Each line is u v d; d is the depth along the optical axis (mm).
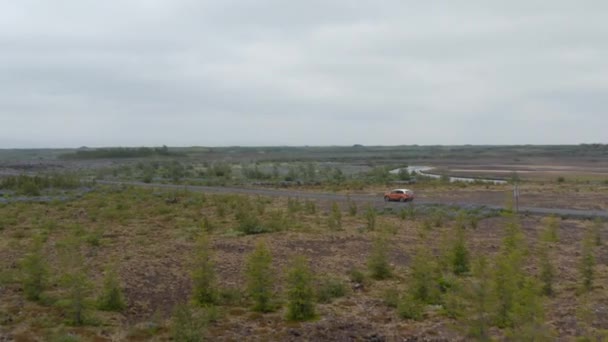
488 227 35781
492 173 105250
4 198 52094
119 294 16891
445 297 17297
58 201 48656
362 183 75938
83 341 13461
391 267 22891
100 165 140250
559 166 129375
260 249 17312
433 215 40031
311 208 43719
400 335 14352
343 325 15203
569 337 14000
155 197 53438
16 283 19438
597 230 30250
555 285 19750
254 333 14531
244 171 95875
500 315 13797
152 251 26250
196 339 13328
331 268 22594
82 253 25469
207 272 17750
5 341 13336
